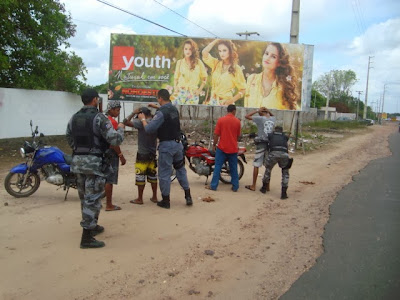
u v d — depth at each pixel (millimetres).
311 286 4047
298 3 16312
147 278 4145
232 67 15000
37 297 3639
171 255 4773
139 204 6980
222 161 8344
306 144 18328
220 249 5062
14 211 6227
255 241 5402
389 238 5461
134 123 6637
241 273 4375
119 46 15117
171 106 6688
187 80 15094
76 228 5516
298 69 15031
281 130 8148
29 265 4285
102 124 4723
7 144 14367
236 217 6500
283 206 7320
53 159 6781
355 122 58844
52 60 16422
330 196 8133
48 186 8023
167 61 15094
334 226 6043
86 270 4234
